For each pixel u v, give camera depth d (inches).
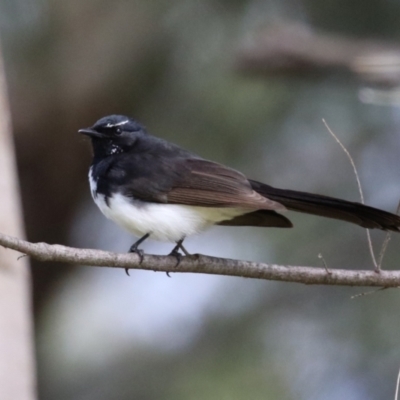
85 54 533.6
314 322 499.2
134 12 529.3
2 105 372.8
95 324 561.0
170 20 518.6
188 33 509.4
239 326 512.7
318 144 511.5
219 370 488.4
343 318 493.7
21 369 351.3
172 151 356.8
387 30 497.4
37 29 530.6
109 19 531.5
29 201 557.6
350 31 500.4
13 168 369.7
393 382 472.7
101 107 541.6
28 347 355.9
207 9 507.2
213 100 498.9
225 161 506.0
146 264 296.2
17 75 533.6
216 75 500.7
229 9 501.4
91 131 359.6
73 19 530.3
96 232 572.4
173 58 522.9
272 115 500.4
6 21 524.7
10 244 267.4
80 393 532.7
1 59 379.9
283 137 506.0
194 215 339.6
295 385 480.1
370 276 299.0
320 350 488.4
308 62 472.1
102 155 360.2
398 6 496.1
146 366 527.2
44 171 554.3
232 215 343.3
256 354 494.9
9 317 350.3
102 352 545.6
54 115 539.8
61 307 577.0
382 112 500.7
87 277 589.0
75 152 551.5
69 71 534.6
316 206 322.3
